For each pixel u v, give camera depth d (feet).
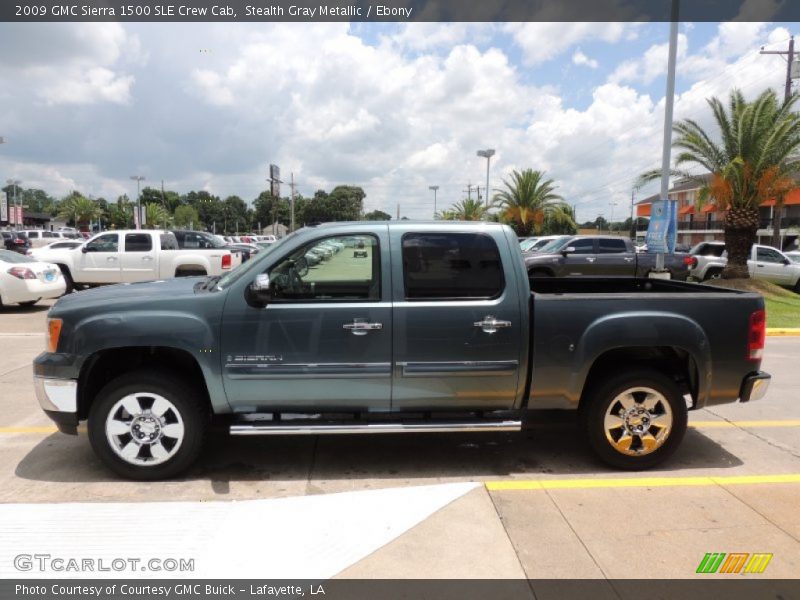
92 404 13.26
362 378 13.14
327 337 12.98
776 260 61.21
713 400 14.02
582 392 14.06
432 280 13.26
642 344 13.38
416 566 9.78
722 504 12.19
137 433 13.03
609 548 10.38
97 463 14.21
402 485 13.11
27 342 30.55
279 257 13.12
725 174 55.62
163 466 13.09
